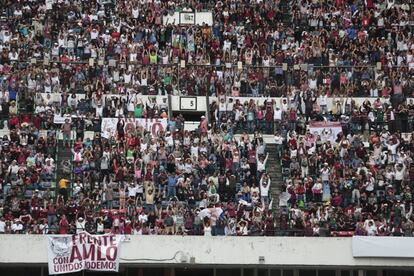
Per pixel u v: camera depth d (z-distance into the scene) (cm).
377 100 17750
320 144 16775
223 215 14838
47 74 18112
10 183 15450
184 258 14188
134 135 16738
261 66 18850
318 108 17800
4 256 14012
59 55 19075
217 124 17475
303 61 19200
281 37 19925
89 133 17000
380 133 17238
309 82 18675
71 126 16912
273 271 15138
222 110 17688
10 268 14688
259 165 16300
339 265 14388
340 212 15088
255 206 15238
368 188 15700
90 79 18325
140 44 19375
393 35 19962
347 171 16025
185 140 16738
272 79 18638
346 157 16438
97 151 16062
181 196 15450
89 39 19350
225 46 19662
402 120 17538
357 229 14712
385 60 19350
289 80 18725
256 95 18362
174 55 19350
